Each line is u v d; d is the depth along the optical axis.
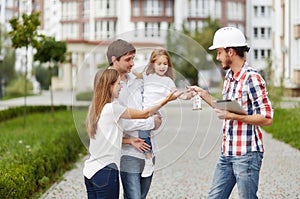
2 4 23.61
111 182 5.44
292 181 9.30
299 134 14.59
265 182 9.24
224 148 5.45
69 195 8.33
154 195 8.41
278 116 19.17
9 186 6.62
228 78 5.46
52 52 19.56
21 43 17.19
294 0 30.61
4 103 33.22
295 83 30.22
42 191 8.52
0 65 39.47
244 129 5.30
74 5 51.59
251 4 53.66
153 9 50.47
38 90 54.19
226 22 52.41
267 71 22.44
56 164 10.02
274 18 35.25
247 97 5.27
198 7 51.09
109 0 51.19
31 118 21.38
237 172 5.34
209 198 5.60
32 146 11.88
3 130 16.75
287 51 31.28
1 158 10.13
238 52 5.30
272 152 12.66
